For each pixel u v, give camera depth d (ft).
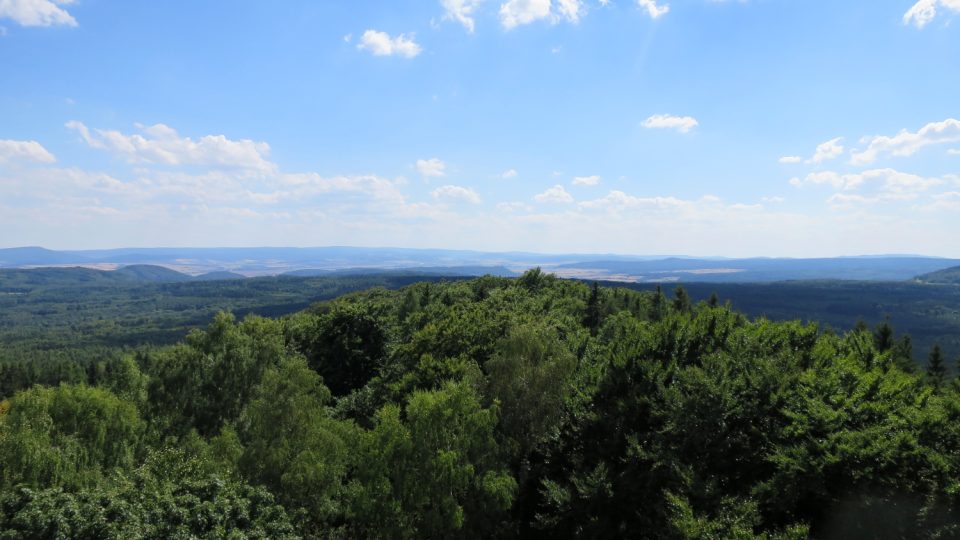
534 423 122.72
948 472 80.23
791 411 100.22
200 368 143.33
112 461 111.45
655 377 120.67
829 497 85.81
